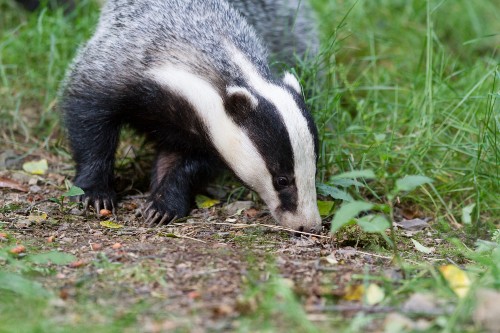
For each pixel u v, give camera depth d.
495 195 11.67
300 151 9.85
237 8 13.38
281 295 7.51
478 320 6.86
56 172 12.62
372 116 13.41
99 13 14.01
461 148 12.49
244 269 8.35
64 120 11.76
